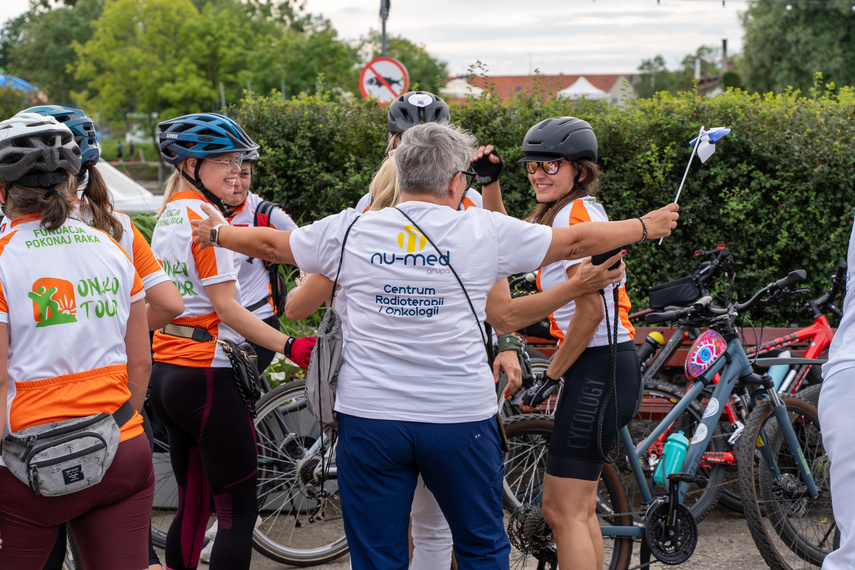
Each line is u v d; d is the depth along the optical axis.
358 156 6.37
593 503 3.00
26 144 2.11
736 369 3.61
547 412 3.98
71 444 2.07
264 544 3.70
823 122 5.82
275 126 6.34
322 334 2.29
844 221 5.88
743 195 5.86
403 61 49.62
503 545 2.35
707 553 3.82
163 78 39.50
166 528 3.91
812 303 4.48
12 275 2.08
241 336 2.98
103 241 2.28
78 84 70.31
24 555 2.13
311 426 3.99
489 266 2.25
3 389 2.04
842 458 1.90
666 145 5.92
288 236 2.38
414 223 2.22
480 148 2.78
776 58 38.69
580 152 2.86
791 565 3.61
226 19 40.38
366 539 2.25
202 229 2.47
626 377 2.90
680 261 6.02
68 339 2.11
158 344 2.92
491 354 2.59
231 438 2.86
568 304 2.92
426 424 2.20
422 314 2.20
